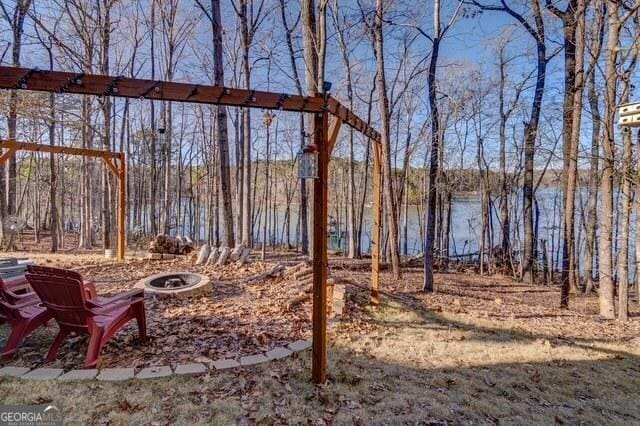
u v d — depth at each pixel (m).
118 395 2.46
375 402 2.61
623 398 3.10
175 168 19.56
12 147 5.53
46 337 3.37
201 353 3.14
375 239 4.91
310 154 2.63
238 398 2.51
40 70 1.85
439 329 4.45
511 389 3.05
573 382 3.31
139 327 3.31
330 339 3.63
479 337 4.29
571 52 7.05
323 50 6.31
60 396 2.41
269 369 2.91
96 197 14.43
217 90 2.21
